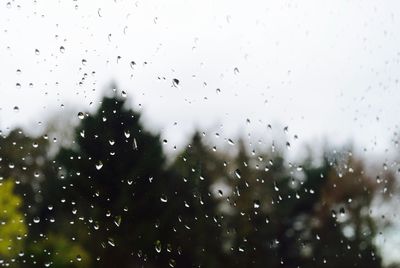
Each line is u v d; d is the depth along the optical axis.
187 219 0.44
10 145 0.42
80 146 0.42
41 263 0.40
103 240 0.41
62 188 0.41
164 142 0.44
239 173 0.46
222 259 0.46
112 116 0.42
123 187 0.42
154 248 0.42
